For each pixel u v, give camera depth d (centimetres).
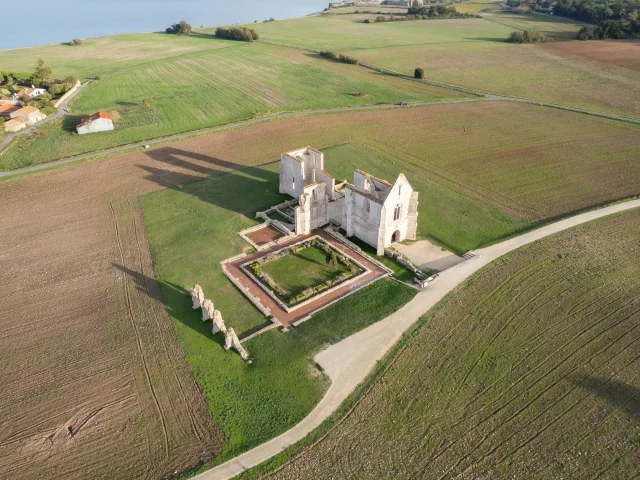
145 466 2922
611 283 4444
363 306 4212
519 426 3114
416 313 4112
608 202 5969
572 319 4016
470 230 5381
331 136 8288
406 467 2880
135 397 3381
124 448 3034
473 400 3309
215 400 3344
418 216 5656
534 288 4394
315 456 2959
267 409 3278
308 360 3656
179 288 4469
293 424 3162
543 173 6838
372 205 4812
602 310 4106
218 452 2995
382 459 2931
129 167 7119
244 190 6341
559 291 4347
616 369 3531
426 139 8156
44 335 3941
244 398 3359
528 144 7906
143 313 4156
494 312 4106
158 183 6594
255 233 5375
